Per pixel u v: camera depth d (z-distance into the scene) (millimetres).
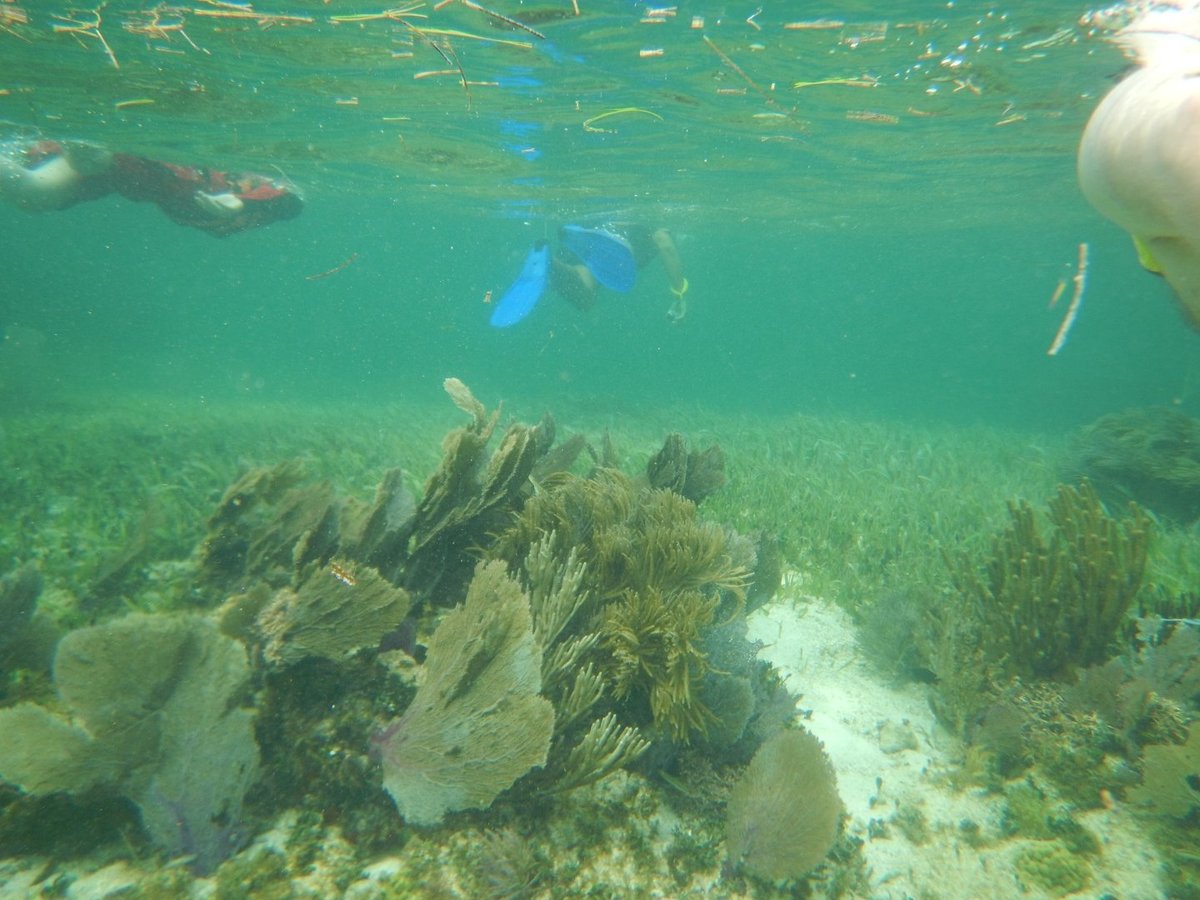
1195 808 1079
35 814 908
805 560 1989
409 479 2611
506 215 9109
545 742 871
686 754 1104
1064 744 1209
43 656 1118
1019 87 3451
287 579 1260
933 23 2742
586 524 1202
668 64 3279
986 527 2328
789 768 1020
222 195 3756
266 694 1003
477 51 3127
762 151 5000
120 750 883
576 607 1034
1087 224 9102
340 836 934
